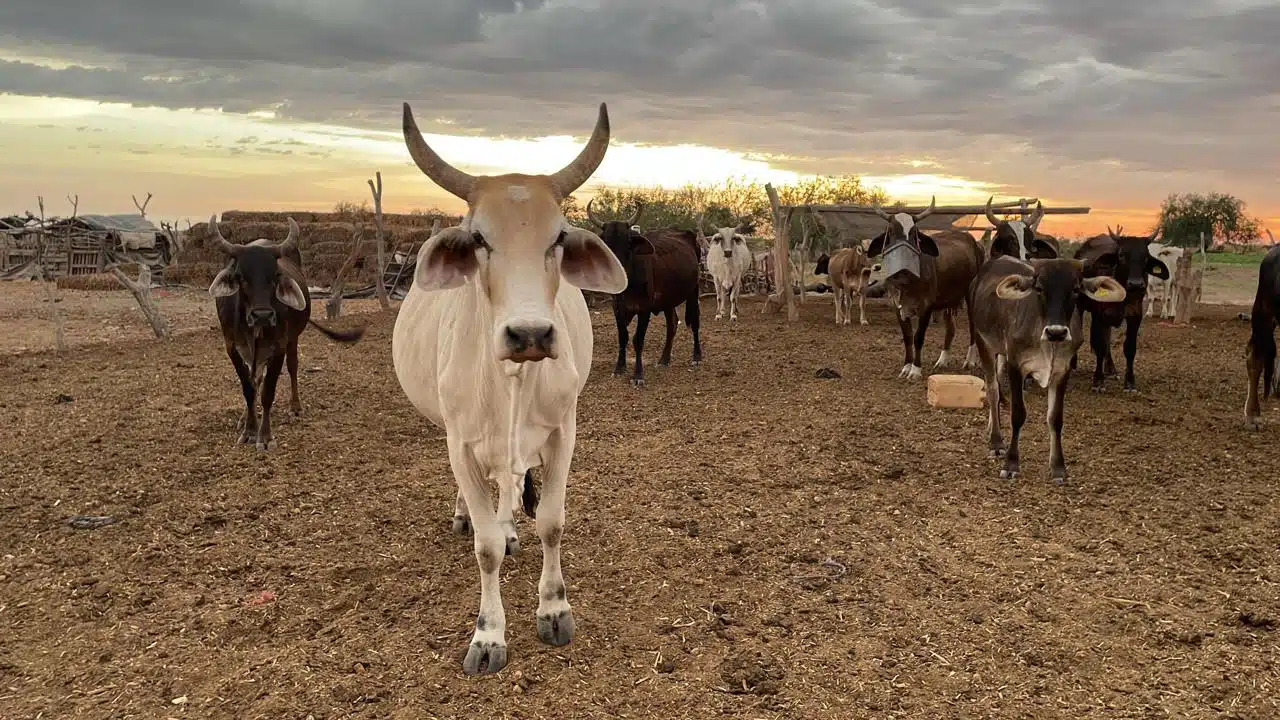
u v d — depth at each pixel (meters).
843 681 4.25
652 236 12.47
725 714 3.98
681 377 12.14
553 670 4.34
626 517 6.49
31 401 10.34
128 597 5.21
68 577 5.48
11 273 36.81
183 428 9.07
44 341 16.55
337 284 18.84
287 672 4.34
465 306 4.07
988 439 8.65
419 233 30.94
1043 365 7.12
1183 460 7.88
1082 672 4.34
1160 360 13.41
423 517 6.53
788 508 6.70
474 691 4.16
